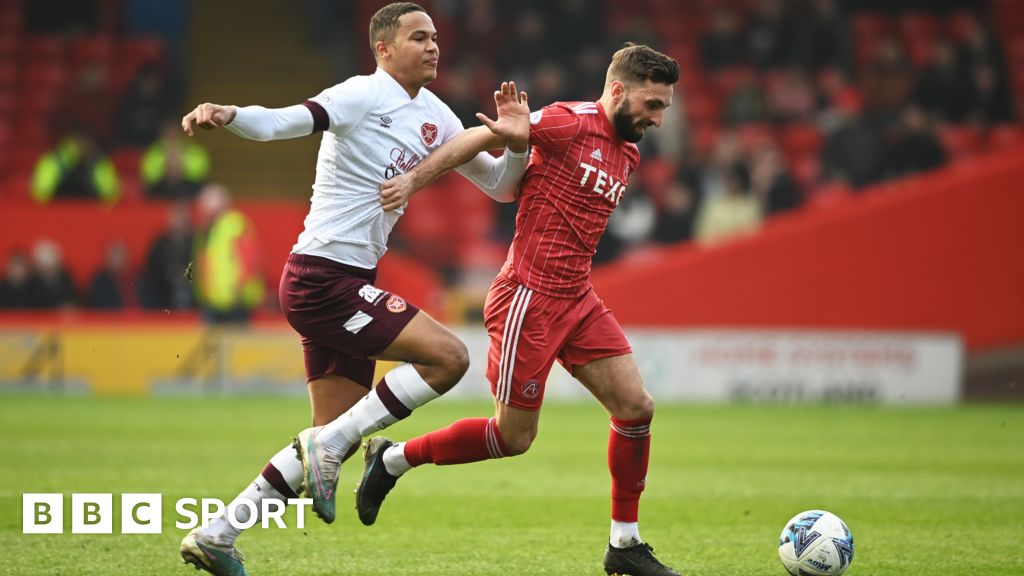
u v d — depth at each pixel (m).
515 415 20.33
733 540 24.05
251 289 56.62
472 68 73.81
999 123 72.00
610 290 60.56
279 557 21.86
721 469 34.56
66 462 33.31
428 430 42.84
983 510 27.73
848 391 58.34
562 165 20.05
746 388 58.28
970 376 60.88
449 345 19.45
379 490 20.92
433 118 20.48
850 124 67.69
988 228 60.94
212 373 56.66
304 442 18.97
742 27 80.44
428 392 19.50
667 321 60.81
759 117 71.44
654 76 19.89
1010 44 81.38
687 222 64.62
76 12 79.25
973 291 61.09
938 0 81.69
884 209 60.91
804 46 74.00
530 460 36.09
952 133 72.38
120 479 30.38
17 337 56.31
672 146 71.19
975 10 81.94
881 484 31.80
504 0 77.69
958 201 60.94
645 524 25.80
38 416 45.72
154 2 79.69
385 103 19.78
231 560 18.89
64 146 62.69
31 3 78.81
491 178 20.70
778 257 60.94
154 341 56.72
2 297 57.41
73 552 21.84
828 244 60.94
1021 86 79.31
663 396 58.44
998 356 60.88
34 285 57.44
